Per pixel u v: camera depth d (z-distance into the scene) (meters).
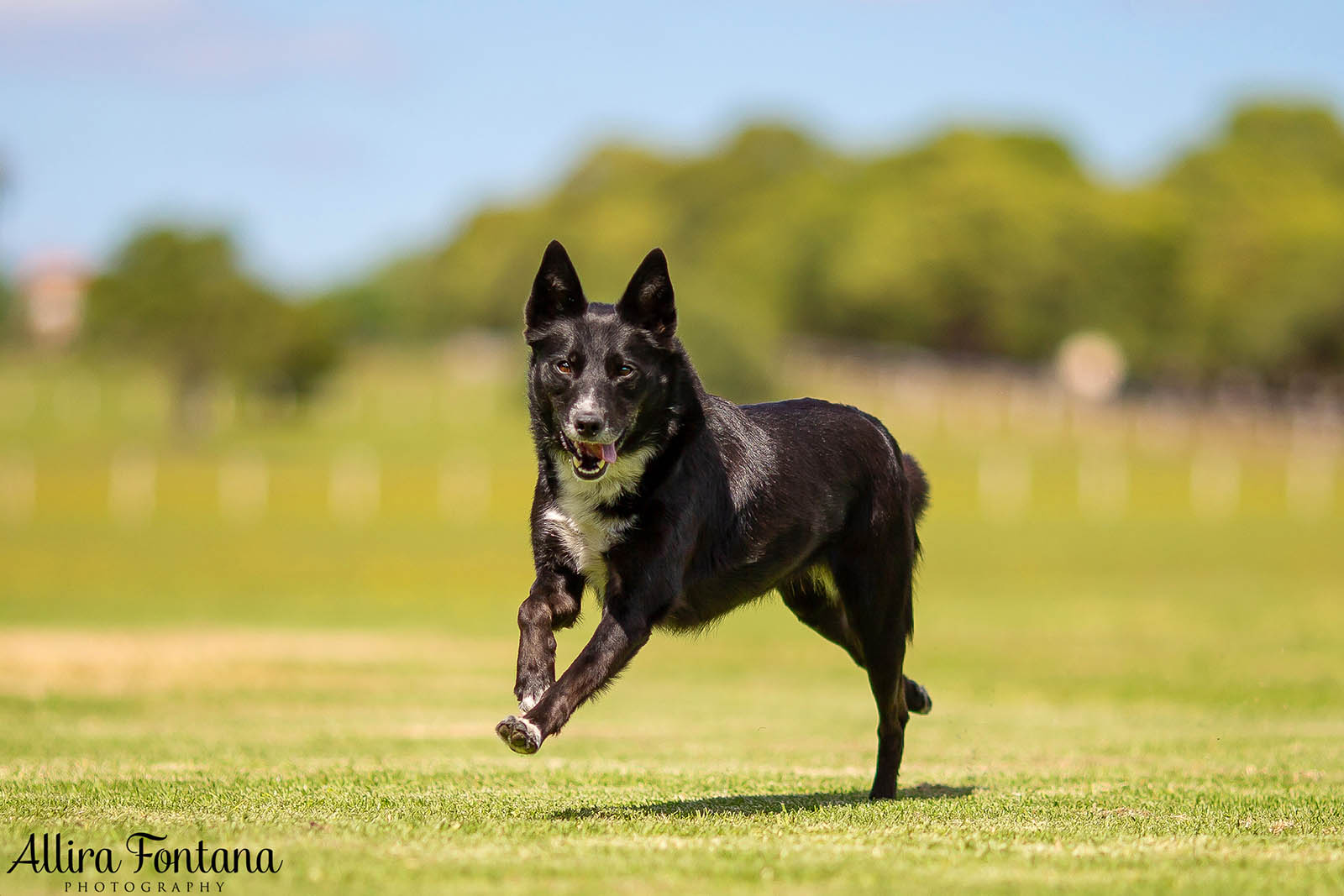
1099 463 50.16
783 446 6.75
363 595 24.00
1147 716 11.99
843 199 108.75
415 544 31.67
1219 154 108.44
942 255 90.19
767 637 19.80
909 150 111.94
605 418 6.04
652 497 6.17
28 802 6.26
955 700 13.28
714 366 63.88
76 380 83.00
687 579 6.40
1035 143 112.50
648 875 4.79
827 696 14.00
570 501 6.22
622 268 83.81
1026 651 16.97
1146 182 111.75
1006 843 5.50
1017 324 90.94
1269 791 7.21
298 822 5.75
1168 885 4.73
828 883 4.73
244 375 61.41
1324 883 4.78
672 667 16.84
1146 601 22.52
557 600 6.24
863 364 80.31
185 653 16.39
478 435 63.62
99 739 9.62
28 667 14.81
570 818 6.02
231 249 62.66
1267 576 26.48
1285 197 102.19
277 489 43.03
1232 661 15.63
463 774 7.62
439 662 16.05
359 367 101.81
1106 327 91.12
